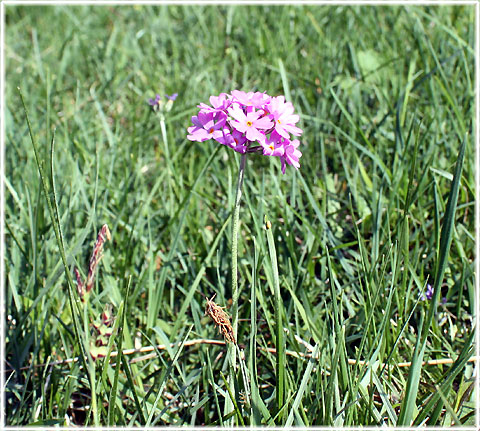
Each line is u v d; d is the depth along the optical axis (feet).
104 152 2.29
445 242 1.39
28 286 1.65
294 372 1.55
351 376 1.43
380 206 1.71
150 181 2.12
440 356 1.58
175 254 1.81
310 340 1.62
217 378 1.58
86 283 1.33
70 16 3.78
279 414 1.42
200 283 1.76
